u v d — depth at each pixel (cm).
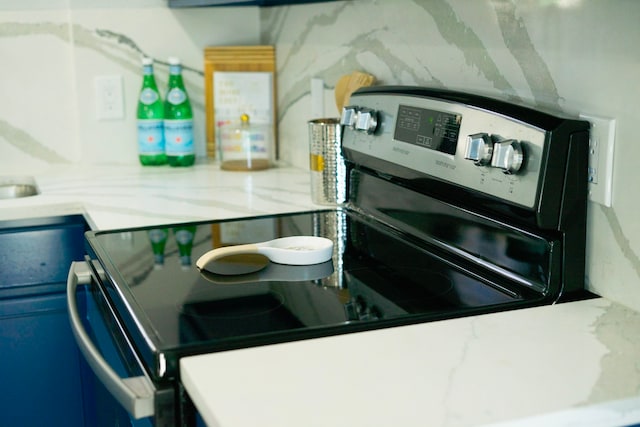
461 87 148
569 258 113
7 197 215
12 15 222
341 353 92
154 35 235
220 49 239
